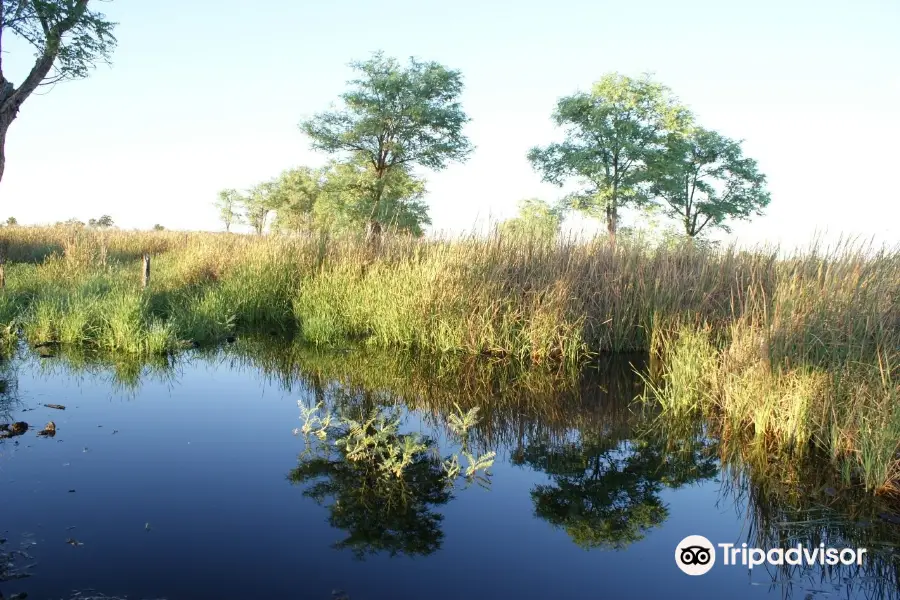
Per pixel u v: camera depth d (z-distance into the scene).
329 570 3.00
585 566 3.17
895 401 4.46
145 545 3.15
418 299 9.17
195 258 13.74
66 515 3.45
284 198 45.88
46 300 9.10
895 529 3.70
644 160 26.44
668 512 3.90
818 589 3.03
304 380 7.02
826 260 7.38
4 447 4.47
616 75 26.08
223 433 5.04
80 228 19.12
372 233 13.41
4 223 25.22
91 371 6.89
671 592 2.93
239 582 2.84
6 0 11.48
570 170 27.88
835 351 5.26
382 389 6.79
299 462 4.47
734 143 33.75
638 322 9.34
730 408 5.52
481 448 5.06
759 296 8.51
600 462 4.80
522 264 9.98
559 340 8.46
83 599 2.62
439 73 26.31
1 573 2.81
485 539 3.44
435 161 27.88
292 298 10.98
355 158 27.59
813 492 4.21
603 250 10.56
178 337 8.63
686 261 10.50
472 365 8.05
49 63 12.01
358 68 26.70
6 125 11.78
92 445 4.61
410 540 3.38
